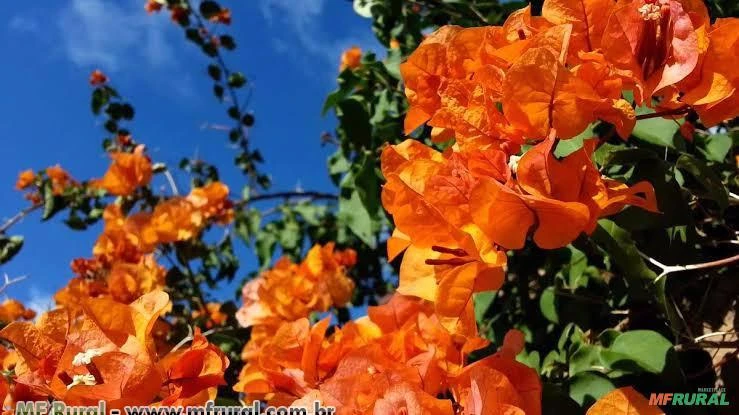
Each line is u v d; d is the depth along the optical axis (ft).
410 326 1.36
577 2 1.14
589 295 1.79
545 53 1.02
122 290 2.20
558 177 1.01
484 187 1.00
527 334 1.98
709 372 1.53
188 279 3.37
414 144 1.22
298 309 2.49
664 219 1.26
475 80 1.15
